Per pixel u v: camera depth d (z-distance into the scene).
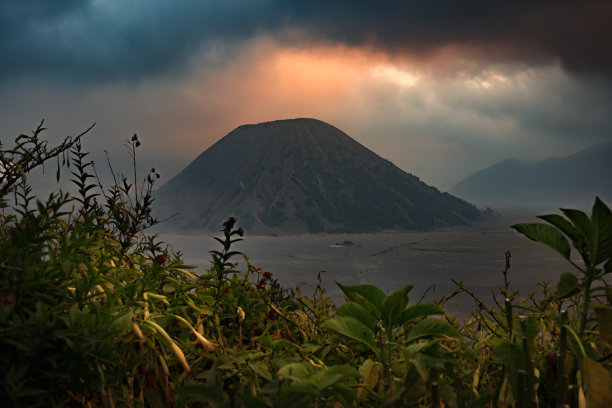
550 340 1.31
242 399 0.85
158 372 1.05
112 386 0.88
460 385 1.12
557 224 1.12
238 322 1.37
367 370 1.02
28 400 0.79
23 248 0.89
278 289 1.48
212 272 1.40
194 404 0.99
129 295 1.11
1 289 0.85
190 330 1.21
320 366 1.13
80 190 1.25
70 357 0.82
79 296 0.94
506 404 1.02
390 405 0.93
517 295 1.39
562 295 1.10
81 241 1.03
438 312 1.11
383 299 1.14
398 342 1.23
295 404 0.86
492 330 1.34
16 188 1.10
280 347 1.27
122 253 1.25
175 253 1.41
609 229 1.01
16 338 0.79
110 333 0.88
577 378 1.10
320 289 1.51
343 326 1.10
